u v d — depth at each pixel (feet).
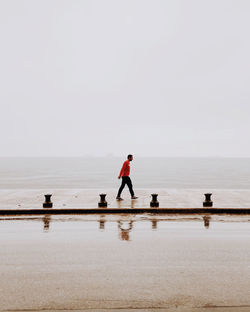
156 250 16.96
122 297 11.21
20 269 14.14
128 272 13.69
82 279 12.91
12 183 152.97
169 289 11.89
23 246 17.76
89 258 15.62
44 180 173.88
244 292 11.65
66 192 40.98
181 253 16.46
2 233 20.77
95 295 11.39
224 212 27.81
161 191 42.42
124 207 28.50
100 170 307.37
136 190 43.91
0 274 13.52
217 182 158.71
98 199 34.01
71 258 15.64
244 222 24.26
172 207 28.32
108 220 24.91
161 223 23.81
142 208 28.02
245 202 31.55
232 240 19.07
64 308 10.43
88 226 22.81
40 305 10.64
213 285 12.30
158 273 13.57
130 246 17.72
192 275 13.34
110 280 12.78
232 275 13.37
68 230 21.58
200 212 27.94
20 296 11.35
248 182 159.02
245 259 15.55
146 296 11.28
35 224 23.49
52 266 14.49
